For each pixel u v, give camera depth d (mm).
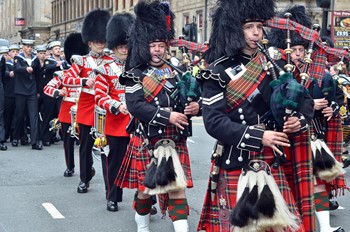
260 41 4586
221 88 4480
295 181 4617
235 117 4492
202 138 15633
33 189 9328
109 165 7684
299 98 4258
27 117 14711
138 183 6215
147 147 6016
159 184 5773
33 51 16922
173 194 5898
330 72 7383
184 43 6246
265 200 4320
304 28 5004
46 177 10258
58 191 9195
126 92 5984
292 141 4594
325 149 6496
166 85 5996
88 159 8984
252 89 4469
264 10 4523
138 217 6430
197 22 34594
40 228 7270
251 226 4336
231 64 4555
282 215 4320
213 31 4660
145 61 6043
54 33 75938
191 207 8195
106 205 8320
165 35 6055
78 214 7883
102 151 8102
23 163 11641
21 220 7605
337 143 6996
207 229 4805
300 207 4586
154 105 5922
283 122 4344
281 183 4516
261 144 4355
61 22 72500
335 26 18391
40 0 79625
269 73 4500
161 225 7371
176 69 5910
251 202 4348
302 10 6535
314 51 6250
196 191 9148
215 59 4656
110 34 7492
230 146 4562
